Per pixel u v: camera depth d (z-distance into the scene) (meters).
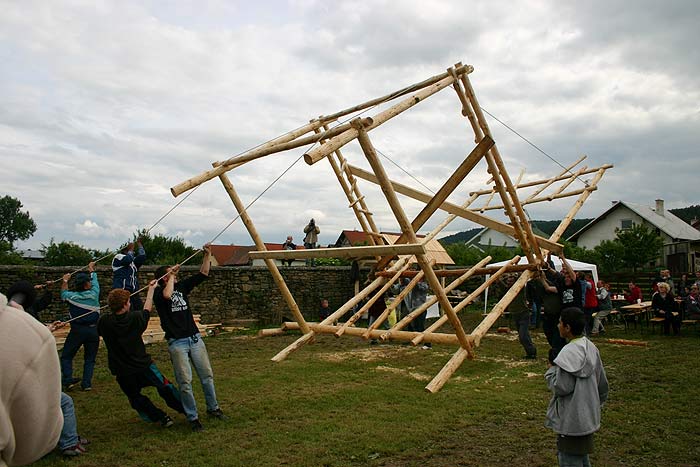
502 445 5.13
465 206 12.17
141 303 10.56
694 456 4.83
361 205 10.23
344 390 7.35
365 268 19.05
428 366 9.23
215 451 5.03
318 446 5.12
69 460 4.86
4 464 1.46
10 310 1.48
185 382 5.65
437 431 5.54
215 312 16.42
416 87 8.46
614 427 5.65
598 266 32.31
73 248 33.16
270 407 6.50
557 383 3.66
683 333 13.58
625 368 8.81
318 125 9.45
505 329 14.41
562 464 3.71
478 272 10.36
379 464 4.70
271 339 13.16
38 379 1.46
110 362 5.63
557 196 11.64
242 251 42.56
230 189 8.74
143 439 5.40
